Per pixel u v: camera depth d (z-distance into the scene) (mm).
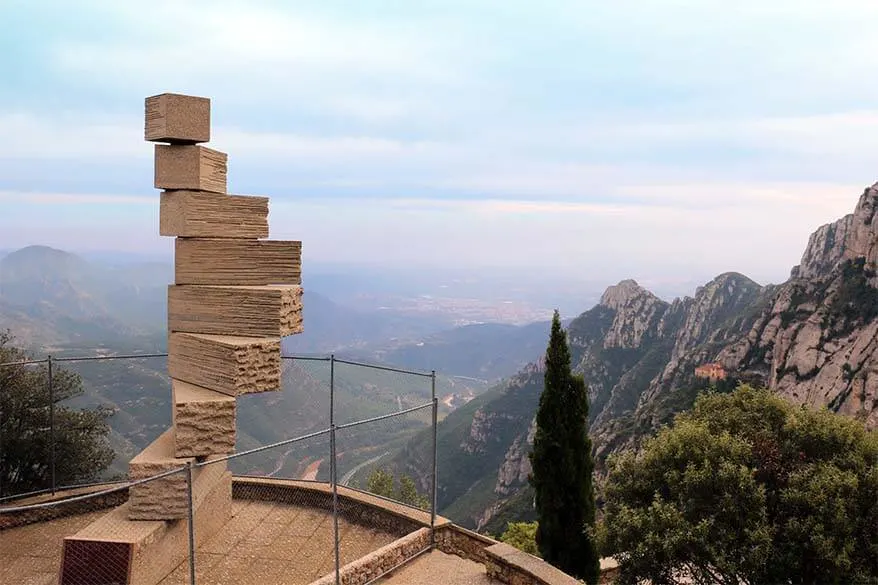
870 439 10812
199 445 9234
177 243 10188
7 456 14570
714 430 12078
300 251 10648
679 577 11055
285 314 9938
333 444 8539
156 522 8898
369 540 10672
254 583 9016
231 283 10227
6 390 14672
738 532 10078
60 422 16016
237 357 9172
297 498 12219
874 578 9297
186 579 9039
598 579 12820
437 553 10641
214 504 10609
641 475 11711
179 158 9844
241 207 10453
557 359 13031
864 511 9922
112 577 7965
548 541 12836
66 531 10500
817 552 9406
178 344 10398
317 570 9469
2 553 9594
